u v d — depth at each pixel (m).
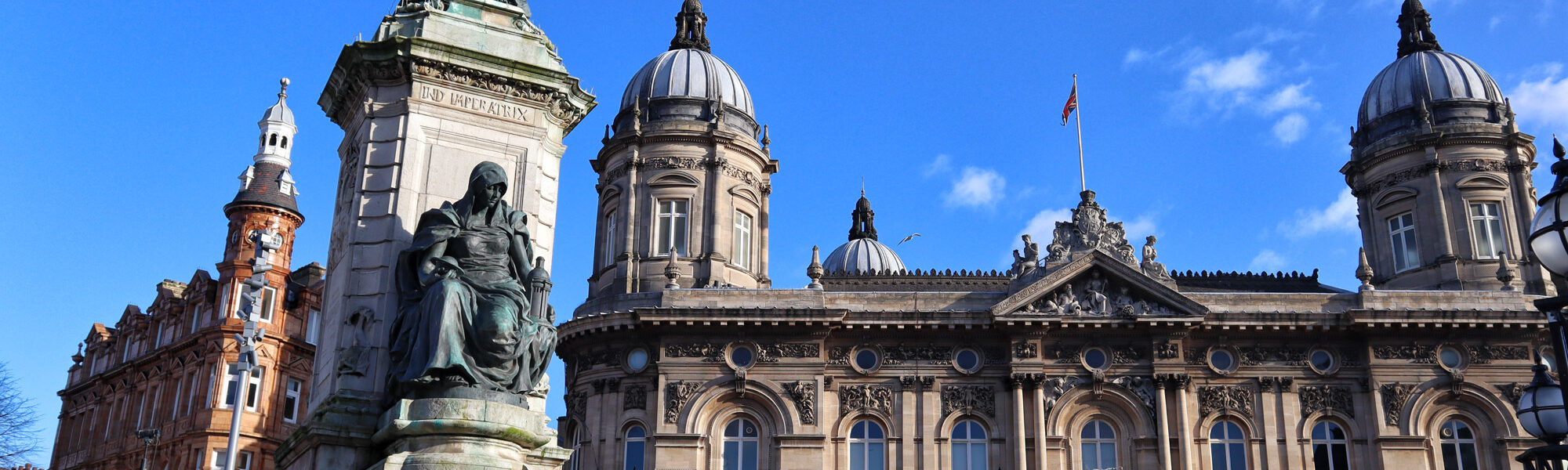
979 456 49.44
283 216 58.31
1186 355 50.53
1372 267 57.28
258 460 53.44
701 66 57.88
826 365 50.22
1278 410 49.88
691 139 54.94
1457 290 52.50
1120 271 50.34
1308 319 50.19
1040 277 51.12
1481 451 49.03
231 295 55.41
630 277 53.22
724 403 49.44
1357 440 49.44
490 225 18.78
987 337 50.72
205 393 53.69
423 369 17.12
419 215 19.67
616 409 49.50
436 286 17.69
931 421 49.53
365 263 19.34
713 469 48.38
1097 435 49.84
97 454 61.75
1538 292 53.25
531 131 20.98
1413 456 48.78
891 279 56.94
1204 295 51.25
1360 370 50.38
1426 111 56.69
